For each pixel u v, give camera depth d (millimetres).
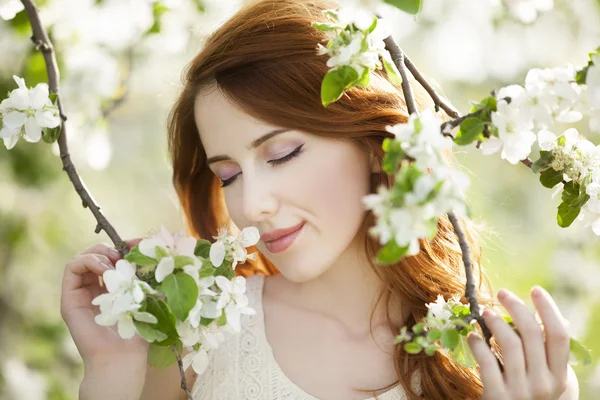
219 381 1857
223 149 1683
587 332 3859
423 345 1227
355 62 1334
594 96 1219
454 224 1256
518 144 1251
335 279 1870
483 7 3119
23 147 3373
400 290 1836
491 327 1337
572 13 3273
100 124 2562
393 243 1025
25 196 3826
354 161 1693
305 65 1672
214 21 2438
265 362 1850
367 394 1775
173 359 1435
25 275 3965
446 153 1982
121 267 1269
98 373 1619
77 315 1656
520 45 3299
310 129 1639
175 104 2035
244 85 1652
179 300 1260
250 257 1506
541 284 4156
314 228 1645
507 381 1320
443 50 3352
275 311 1933
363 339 1848
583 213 1521
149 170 5113
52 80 1797
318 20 1750
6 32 2514
